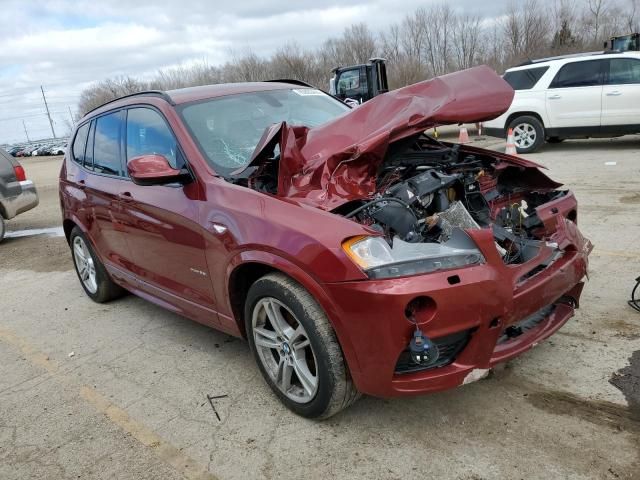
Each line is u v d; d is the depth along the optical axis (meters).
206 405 3.20
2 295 5.81
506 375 3.12
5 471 2.81
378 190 3.21
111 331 4.48
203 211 3.14
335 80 15.98
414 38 40.22
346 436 2.76
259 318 3.03
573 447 2.48
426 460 2.52
